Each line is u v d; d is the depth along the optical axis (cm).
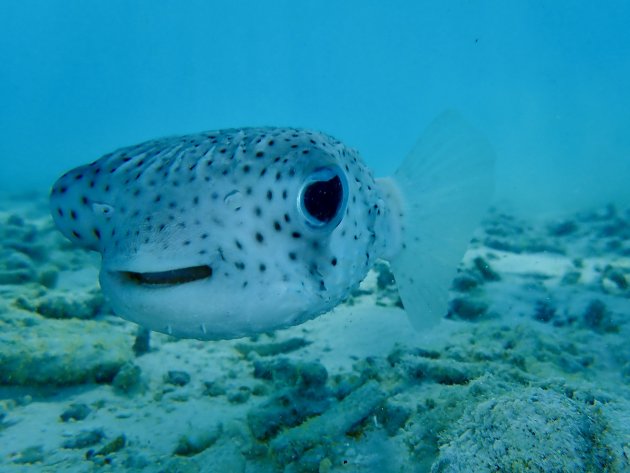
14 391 53
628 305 81
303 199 28
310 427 42
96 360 56
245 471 41
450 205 48
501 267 110
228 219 27
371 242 38
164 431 48
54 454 44
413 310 47
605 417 30
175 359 65
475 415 33
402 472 38
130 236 27
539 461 28
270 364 59
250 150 29
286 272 28
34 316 64
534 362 55
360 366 59
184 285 27
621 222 146
